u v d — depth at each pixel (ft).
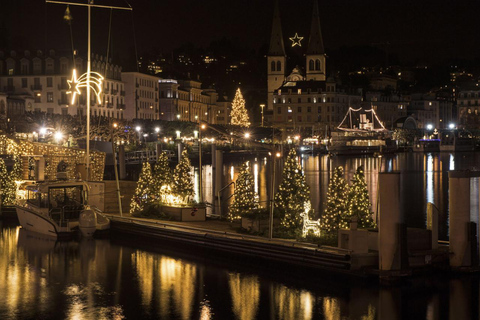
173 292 115.24
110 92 620.08
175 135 611.47
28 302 110.73
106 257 139.64
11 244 152.46
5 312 105.91
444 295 109.50
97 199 177.88
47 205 163.02
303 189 145.69
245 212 149.48
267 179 348.79
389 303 107.24
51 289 118.01
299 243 125.70
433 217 120.98
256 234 138.62
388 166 504.02
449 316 102.01
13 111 532.73
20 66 582.35
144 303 109.81
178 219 161.38
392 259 113.50
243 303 108.99
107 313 105.19
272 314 104.12
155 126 595.47
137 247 148.25
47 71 575.79
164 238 149.18
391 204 112.68
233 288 116.57
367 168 479.41
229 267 129.59
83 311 106.11
